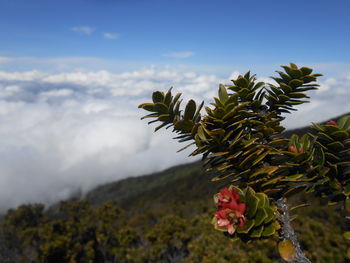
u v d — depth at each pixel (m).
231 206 1.63
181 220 18.97
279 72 1.95
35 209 27.89
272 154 1.84
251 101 1.94
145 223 28.33
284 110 1.97
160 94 1.79
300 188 1.71
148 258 17.55
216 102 1.79
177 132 1.89
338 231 11.62
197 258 12.80
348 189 1.71
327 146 1.76
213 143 1.82
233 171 1.86
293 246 1.63
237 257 10.58
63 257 19.73
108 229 23.38
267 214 1.55
